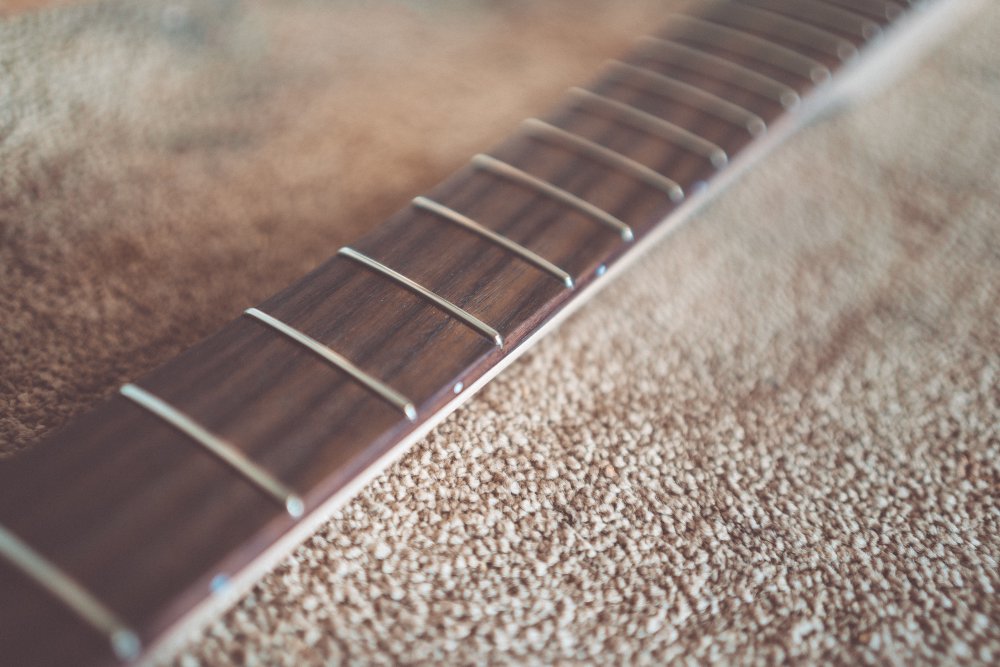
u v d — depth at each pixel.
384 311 0.27
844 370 0.31
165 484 0.24
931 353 0.32
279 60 0.39
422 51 0.41
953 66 0.42
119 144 0.34
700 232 0.35
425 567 0.26
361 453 0.25
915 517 0.28
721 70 0.36
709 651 0.26
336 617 0.26
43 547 0.23
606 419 0.29
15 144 0.32
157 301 0.31
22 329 0.29
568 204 0.30
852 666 0.26
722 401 0.30
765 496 0.28
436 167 0.36
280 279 0.32
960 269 0.34
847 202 0.36
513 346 0.27
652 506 0.28
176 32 0.38
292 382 0.25
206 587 0.23
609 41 0.43
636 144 0.33
